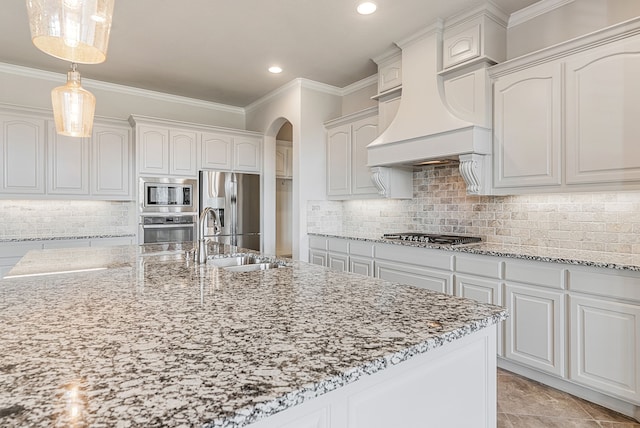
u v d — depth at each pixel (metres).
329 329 0.94
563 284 2.20
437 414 0.96
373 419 0.82
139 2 2.71
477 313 1.09
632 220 2.33
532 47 2.84
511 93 2.69
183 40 3.32
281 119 4.77
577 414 2.05
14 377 0.67
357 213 4.52
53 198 3.90
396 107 3.57
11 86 3.90
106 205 4.49
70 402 0.59
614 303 1.99
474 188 2.82
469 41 2.86
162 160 4.34
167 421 0.54
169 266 1.93
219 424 0.55
